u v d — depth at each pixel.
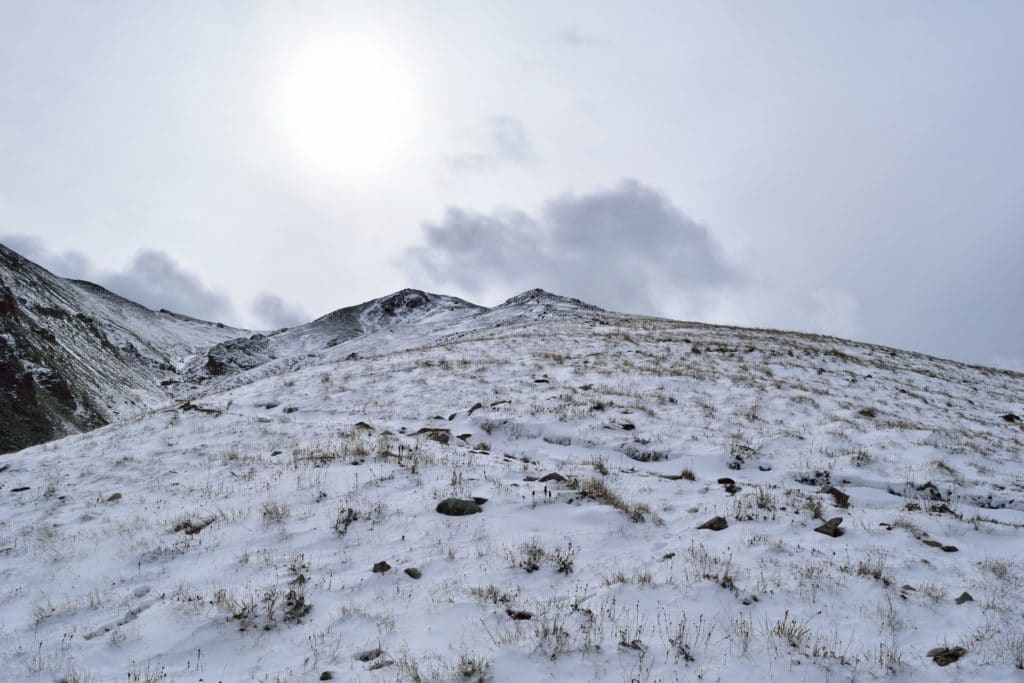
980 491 12.38
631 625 6.71
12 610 7.93
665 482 12.25
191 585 8.20
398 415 19.14
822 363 27.83
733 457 14.55
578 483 11.52
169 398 116.75
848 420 17.53
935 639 6.36
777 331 40.31
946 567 8.14
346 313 190.12
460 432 16.72
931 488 12.55
